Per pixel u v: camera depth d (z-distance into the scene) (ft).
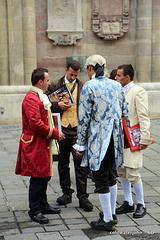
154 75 36.19
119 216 12.73
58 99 13.60
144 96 12.39
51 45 35.14
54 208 13.12
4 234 11.27
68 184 14.21
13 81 33.32
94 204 13.94
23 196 14.94
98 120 10.93
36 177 12.01
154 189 15.72
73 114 13.79
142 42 35.86
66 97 13.64
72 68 13.57
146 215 12.79
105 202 11.34
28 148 11.80
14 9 32.73
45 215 12.87
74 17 35.06
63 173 14.10
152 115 35.81
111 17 35.68
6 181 16.98
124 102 11.55
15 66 33.22
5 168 19.19
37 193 12.11
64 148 13.87
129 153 12.37
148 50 35.91
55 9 34.65
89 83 10.94
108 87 11.08
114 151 11.14
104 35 35.76
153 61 36.06
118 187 16.06
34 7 33.55
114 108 11.07
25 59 33.53
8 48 33.12
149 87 35.83
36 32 34.73
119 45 36.47
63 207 13.69
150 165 19.67
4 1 32.53
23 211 13.26
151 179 17.20
